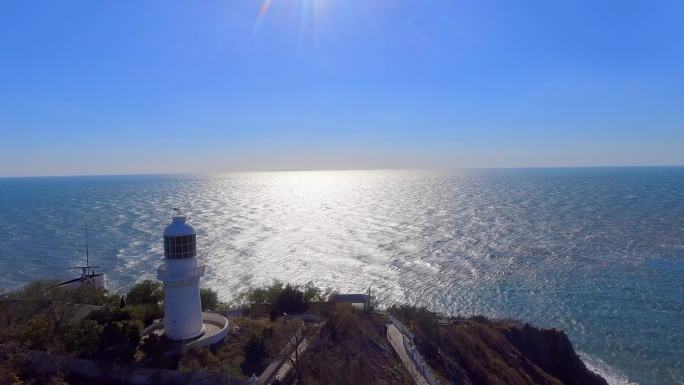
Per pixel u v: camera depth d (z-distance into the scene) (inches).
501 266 3929.6
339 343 1604.3
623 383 2190.0
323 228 5856.3
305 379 1322.6
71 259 4254.4
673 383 2187.5
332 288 3198.8
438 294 3260.3
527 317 2898.6
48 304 1664.6
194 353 1338.6
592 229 5585.6
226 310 1973.4
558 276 3671.3
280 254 4288.9
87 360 1258.6
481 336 2167.8
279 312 1881.2
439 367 1723.7
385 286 3393.2
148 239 5167.3
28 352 1266.0
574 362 2249.0
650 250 4453.7
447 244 4768.7
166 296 1439.5
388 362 1616.6
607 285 3459.6
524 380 1940.2
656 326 2760.8
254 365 1334.9
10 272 3841.0
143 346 1357.0
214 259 4065.0
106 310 1540.4
